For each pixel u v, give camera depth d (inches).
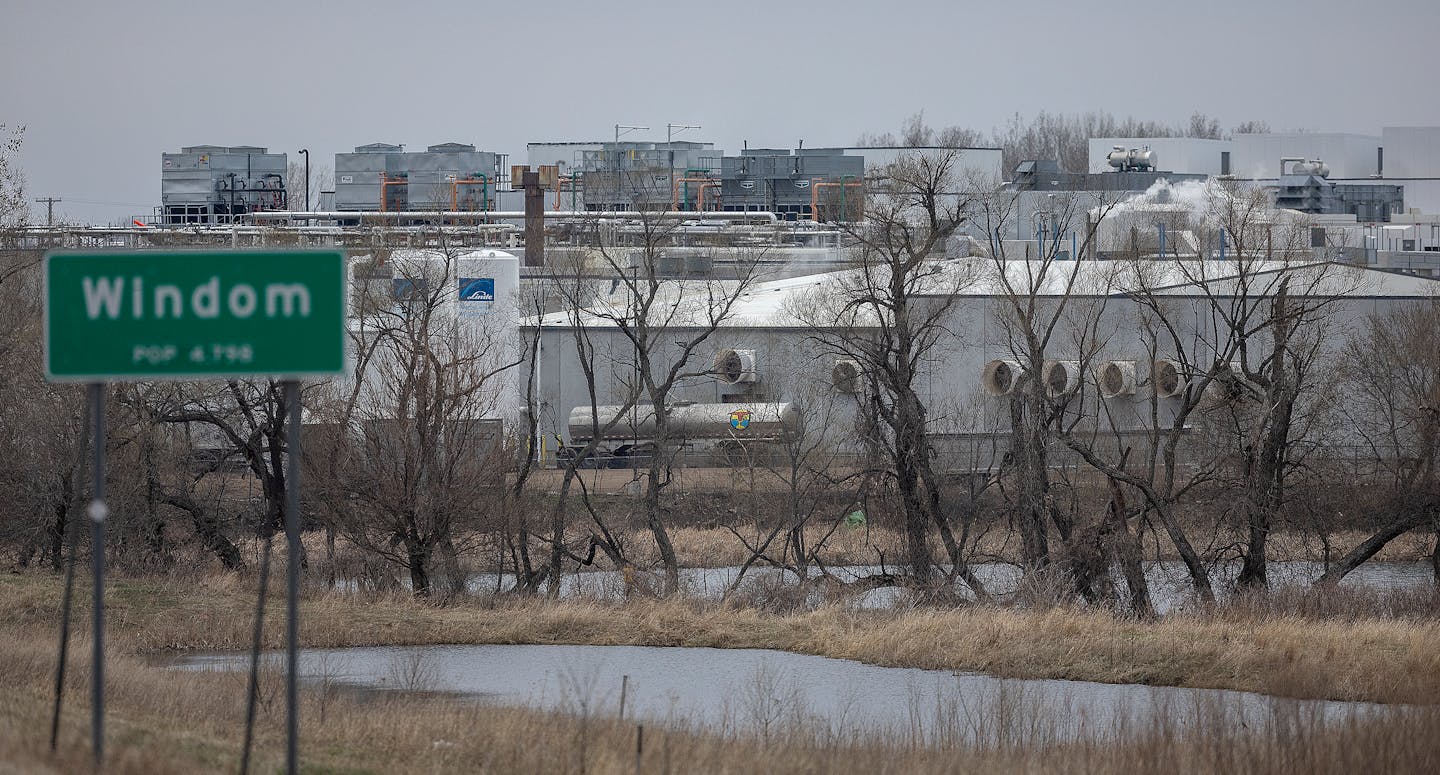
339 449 6235.2
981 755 2987.2
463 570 6496.1
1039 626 5147.6
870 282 7391.7
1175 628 5088.6
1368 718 3157.0
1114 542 5979.3
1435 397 7628.0
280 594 5969.5
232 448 7524.6
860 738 3262.8
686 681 4557.1
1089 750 3002.0
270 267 1486.2
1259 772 2719.0
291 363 1483.8
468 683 4389.8
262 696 3223.4
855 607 6013.8
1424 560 7618.1
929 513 6855.3
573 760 2549.2
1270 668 4446.4
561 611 5674.2
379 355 7677.2
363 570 6417.3
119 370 1485.0
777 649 5275.6
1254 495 6284.5
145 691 3046.3
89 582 5777.6
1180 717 3737.7
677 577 6486.2
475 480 6294.3
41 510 6338.6
